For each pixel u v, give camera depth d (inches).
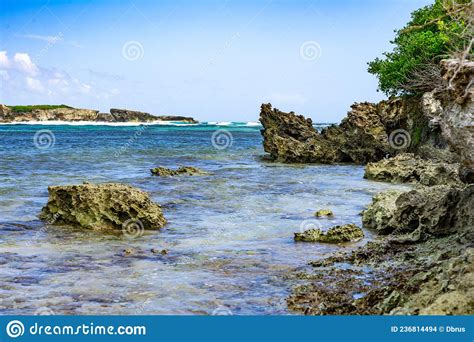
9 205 956.0
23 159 1968.5
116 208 797.2
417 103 1955.0
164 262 608.7
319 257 634.8
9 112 7258.9
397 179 1380.4
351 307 459.5
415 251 604.7
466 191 628.1
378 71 2330.2
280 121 2174.0
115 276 554.6
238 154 2405.3
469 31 490.6
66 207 818.2
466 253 468.1
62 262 605.3
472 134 493.0
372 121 2005.4
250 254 645.9
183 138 4001.0
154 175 1483.8
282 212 924.6
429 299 428.5
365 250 633.0
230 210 944.3
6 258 619.8
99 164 1830.7
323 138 2090.3
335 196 1115.9
